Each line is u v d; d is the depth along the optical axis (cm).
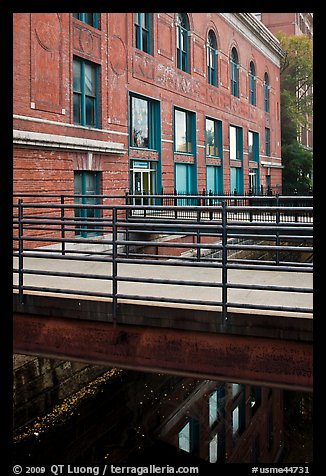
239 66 3241
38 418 993
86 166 1588
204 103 2653
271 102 4041
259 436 1071
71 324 618
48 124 1409
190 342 561
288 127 4791
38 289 632
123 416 1102
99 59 1689
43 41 1395
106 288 708
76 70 1602
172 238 1543
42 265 982
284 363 523
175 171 2395
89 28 1631
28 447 919
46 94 1408
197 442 1018
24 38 1323
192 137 2550
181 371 565
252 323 531
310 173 4794
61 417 1034
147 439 1014
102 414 1091
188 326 557
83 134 1577
